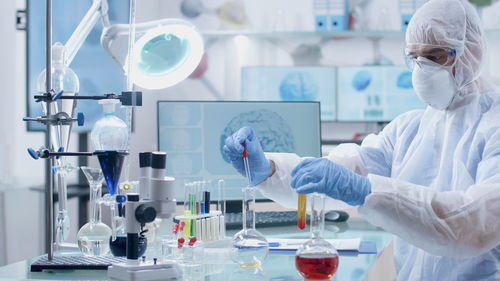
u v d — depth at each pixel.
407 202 1.43
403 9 4.10
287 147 2.44
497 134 1.62
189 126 2.39
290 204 1.95
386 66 4.21
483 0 4.06
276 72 4.21
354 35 4.22
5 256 3.03
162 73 1.76
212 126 2.40
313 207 1.34
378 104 4.21
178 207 2.37
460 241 1.44
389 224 1.47
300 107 2.46
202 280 1.26
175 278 1.28
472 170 1.69
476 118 1.76
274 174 1.89
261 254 1.40
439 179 1.78
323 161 1.45
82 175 3.27
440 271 1.73
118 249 1.46
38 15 2.89
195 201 1.66
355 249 1.63
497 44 4.09
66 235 1.64
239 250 1.40
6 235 3.04
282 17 4.18
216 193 2.34
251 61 4.29
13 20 3.23
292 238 1.90
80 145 3.24
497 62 4.09
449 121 1.82
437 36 1.72
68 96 1.43
